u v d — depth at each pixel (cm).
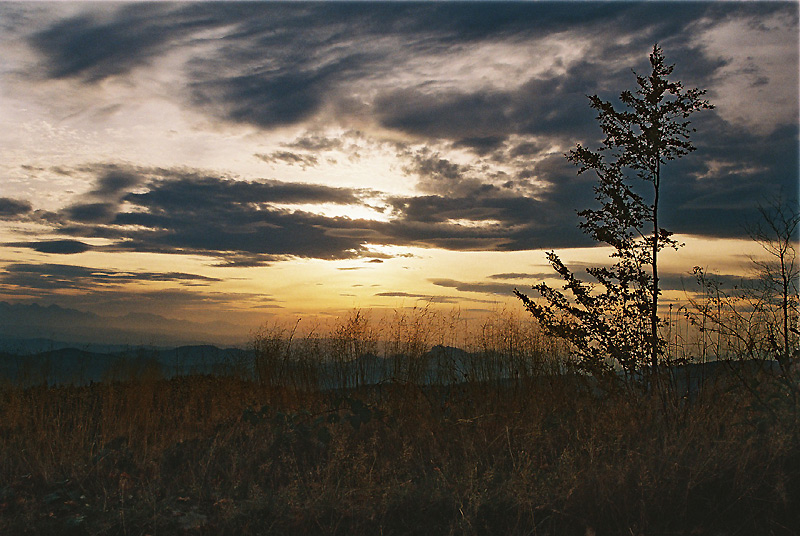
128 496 538
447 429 710
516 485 500
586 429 655
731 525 443
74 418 802
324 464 628
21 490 554
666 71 735
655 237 720
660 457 523
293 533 471
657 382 686
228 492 554
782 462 489
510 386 850
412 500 508
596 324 723
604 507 471
